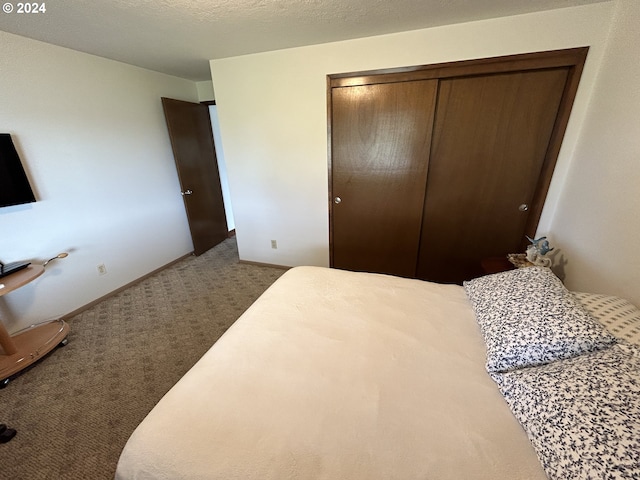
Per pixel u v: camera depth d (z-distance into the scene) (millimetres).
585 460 606
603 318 1008
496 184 2283
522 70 1934
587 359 821
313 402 896
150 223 3129
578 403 701
